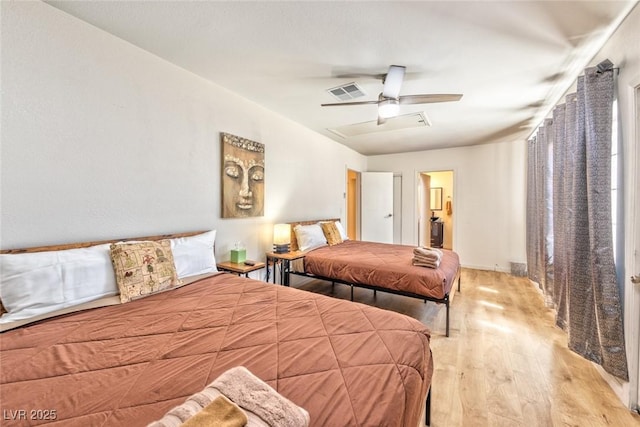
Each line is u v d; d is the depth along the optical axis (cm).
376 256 333
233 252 284
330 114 365
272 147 356
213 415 69
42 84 167
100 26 189
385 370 104
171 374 99
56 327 134
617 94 185
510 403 175
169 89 237
